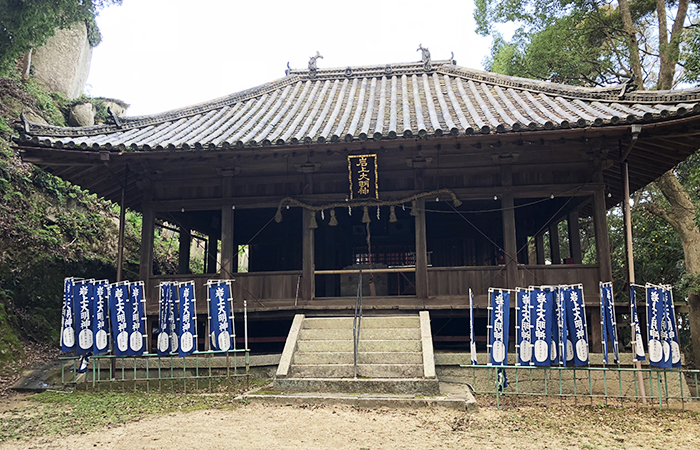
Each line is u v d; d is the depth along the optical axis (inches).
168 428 245.6
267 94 562.6
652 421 269.6
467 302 411.5
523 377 367.6
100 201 703.1
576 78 682.8
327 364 335.3
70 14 456.1
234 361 379.2
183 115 510.6
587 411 289.3
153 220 450.0
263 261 631.2
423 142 372.8
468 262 601.3
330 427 244.4
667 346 307.1
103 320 346.3
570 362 301.9
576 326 301.4
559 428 251.4
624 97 402.9
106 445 222.2
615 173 454.6
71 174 435.8
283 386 315.0
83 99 855.1
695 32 478.9
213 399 309.9
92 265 607.2
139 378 374.0
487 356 370.6
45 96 780.6
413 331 371.6
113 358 371.6
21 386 374.3
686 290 489.1
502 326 307.0
